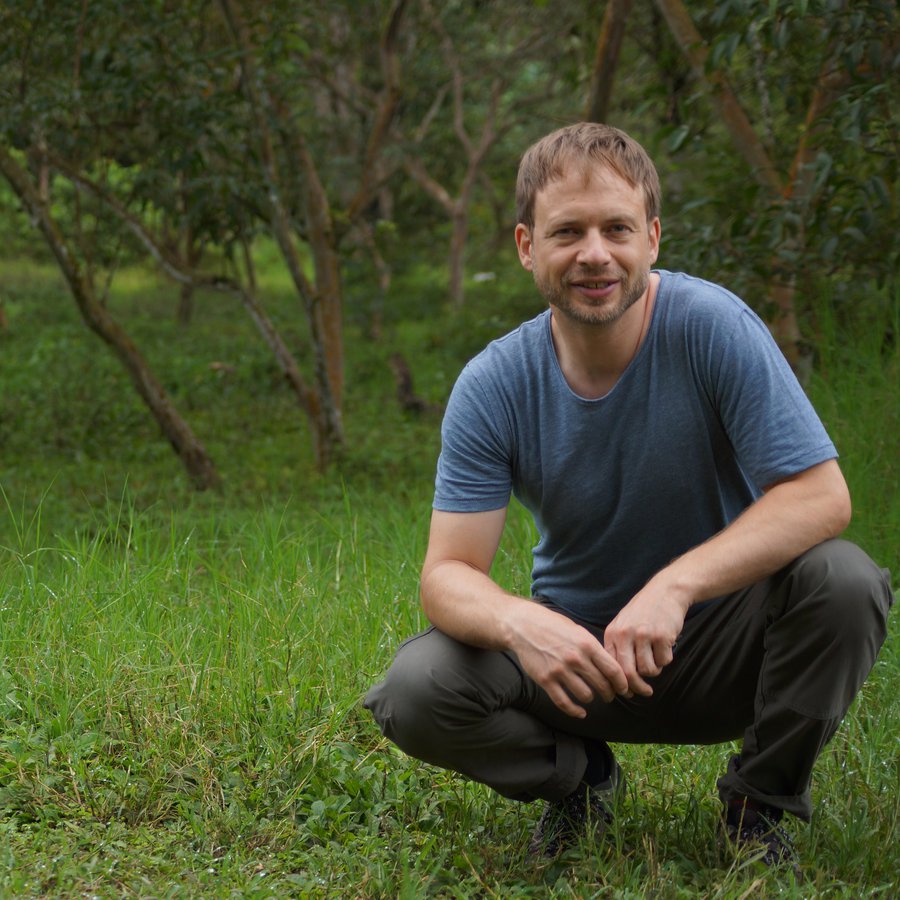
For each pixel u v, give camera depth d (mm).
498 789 2576
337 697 3416
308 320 8969
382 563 4641
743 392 2338
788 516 2287
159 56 7824
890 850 2625
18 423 10609
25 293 20859
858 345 5902
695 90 7727
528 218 2410
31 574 4160
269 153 8445
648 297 2430
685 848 2674
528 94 19609
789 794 2510
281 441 10570
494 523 2531
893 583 4469
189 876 2504
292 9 8273
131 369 8266
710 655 2531
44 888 2447
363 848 2680
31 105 7410
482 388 2510
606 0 8930
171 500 7750
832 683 2330
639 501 2459
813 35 5898
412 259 19750
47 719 3215
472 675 2416
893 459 5164
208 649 3596
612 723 2613
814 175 5566
